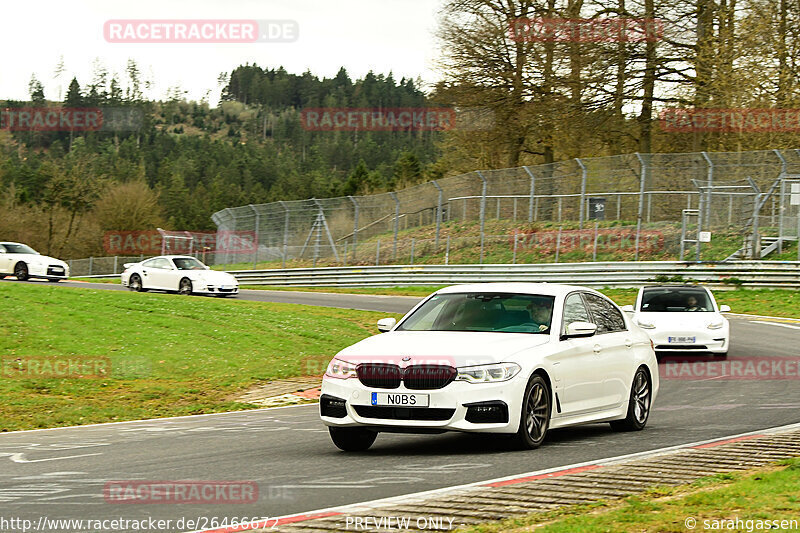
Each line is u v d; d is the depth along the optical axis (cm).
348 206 17425
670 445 3588
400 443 3775
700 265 12812
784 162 13700
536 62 18475
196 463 3322
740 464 2980
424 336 3562
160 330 7794
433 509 2356
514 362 3369
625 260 14362
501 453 3372
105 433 4300
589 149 19138
